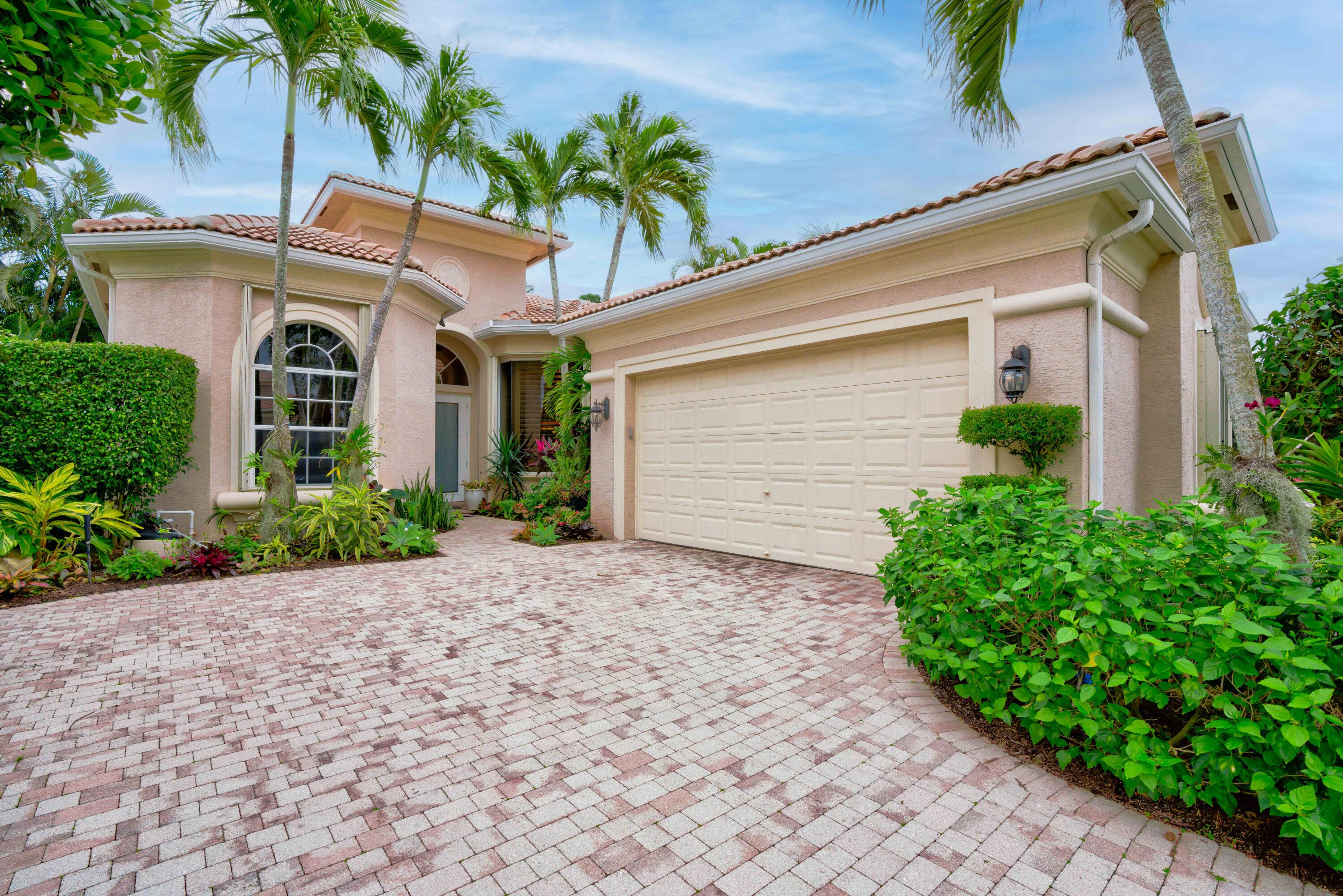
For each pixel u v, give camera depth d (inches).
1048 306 213.6
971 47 209.8
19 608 225.5
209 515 354.6
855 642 187.3
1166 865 88.4
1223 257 146.4
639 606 229.0
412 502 414.3
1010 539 136.4
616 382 402.0
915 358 257.6
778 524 312.0
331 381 406.6
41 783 110.0
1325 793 89.2
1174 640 97.3
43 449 286.5
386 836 95.0
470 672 164.6
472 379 611.8
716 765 117.0
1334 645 94.0
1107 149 190.5
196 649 181.6
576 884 84.1
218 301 361.4
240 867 87.4
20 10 84.0
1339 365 243.3
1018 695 119.0
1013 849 92.1
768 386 316.5
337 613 220.1
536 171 537.3
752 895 82.2
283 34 289.1
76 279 781.9
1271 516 131.5
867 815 100.8
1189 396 272.1
